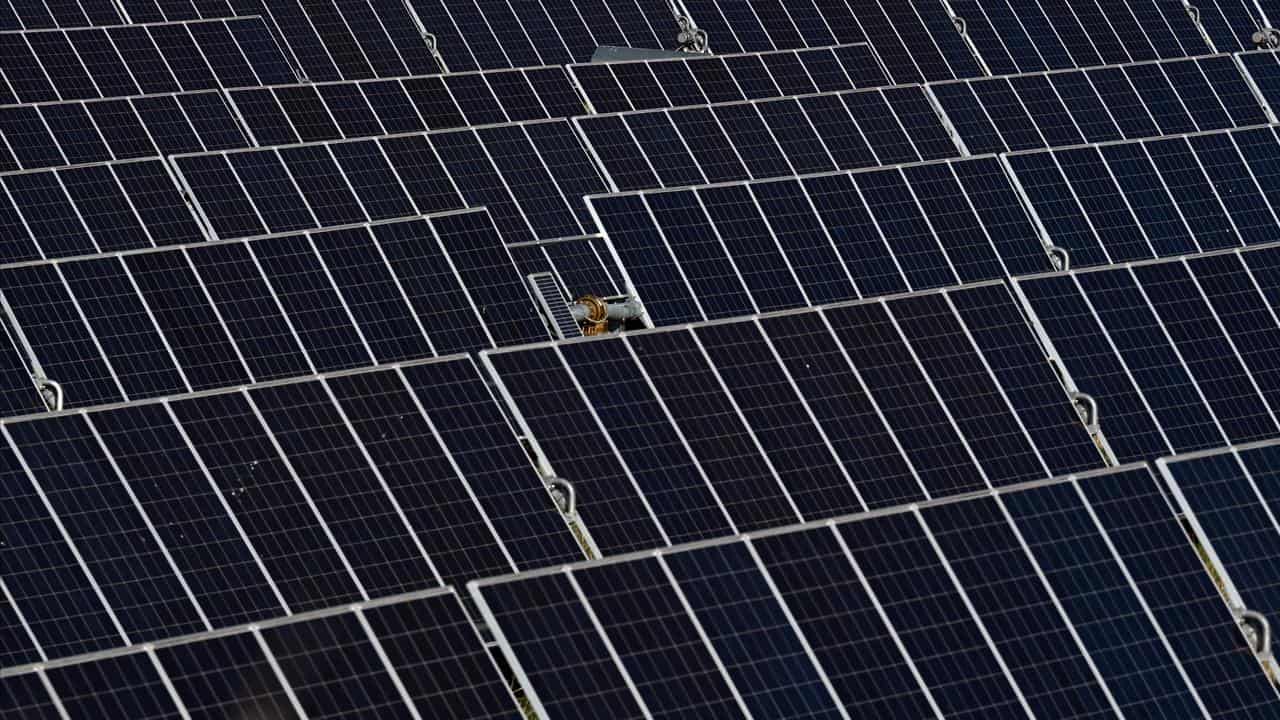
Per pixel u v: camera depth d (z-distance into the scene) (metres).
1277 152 192.38
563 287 160.62
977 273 173.50
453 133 188.25
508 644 102.75
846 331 142.50
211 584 117.31
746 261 166.62
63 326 142.88
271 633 99.50
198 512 119.75
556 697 101.62
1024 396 142.62
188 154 178.75
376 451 126.00
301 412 126.25
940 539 115.00
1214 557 120.25
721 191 170.50
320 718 97.69
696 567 109.12
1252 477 124.94
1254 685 114.44
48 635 112.19
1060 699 110.50
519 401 131.25
